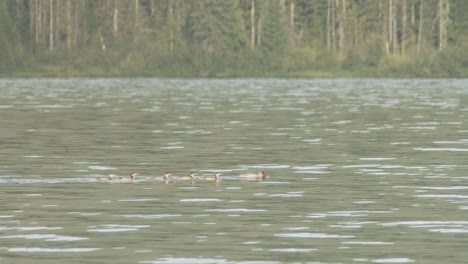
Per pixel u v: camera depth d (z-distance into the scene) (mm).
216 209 44594
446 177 55188
